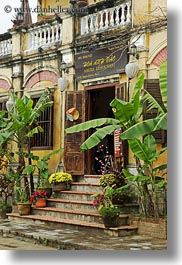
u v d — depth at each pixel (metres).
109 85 12.16
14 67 14.86
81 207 11.27
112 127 9.86
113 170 10.86
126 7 11.90
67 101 12.95
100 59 12.33
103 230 9.86
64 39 13.33
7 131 12.55
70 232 10.12
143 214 10.05
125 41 11.69
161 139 10.50
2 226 10.98
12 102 13.81
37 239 9.56
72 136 12.80
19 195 12.62
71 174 12.74
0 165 13.37
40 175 12.66
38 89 14.05
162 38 10.95
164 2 10.98
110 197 10.27
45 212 11.70
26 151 14.11
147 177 9.64
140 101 9.94
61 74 13.41
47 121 13.58
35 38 14.37
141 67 11.29
